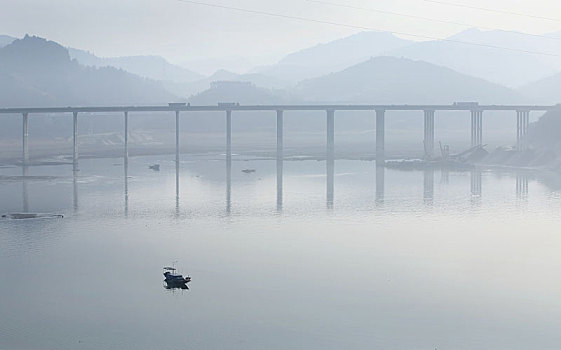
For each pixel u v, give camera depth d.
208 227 136.00
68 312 87.56
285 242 122.12
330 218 144.62
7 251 116.56
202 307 88.94
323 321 83.94
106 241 123.88
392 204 162.12
